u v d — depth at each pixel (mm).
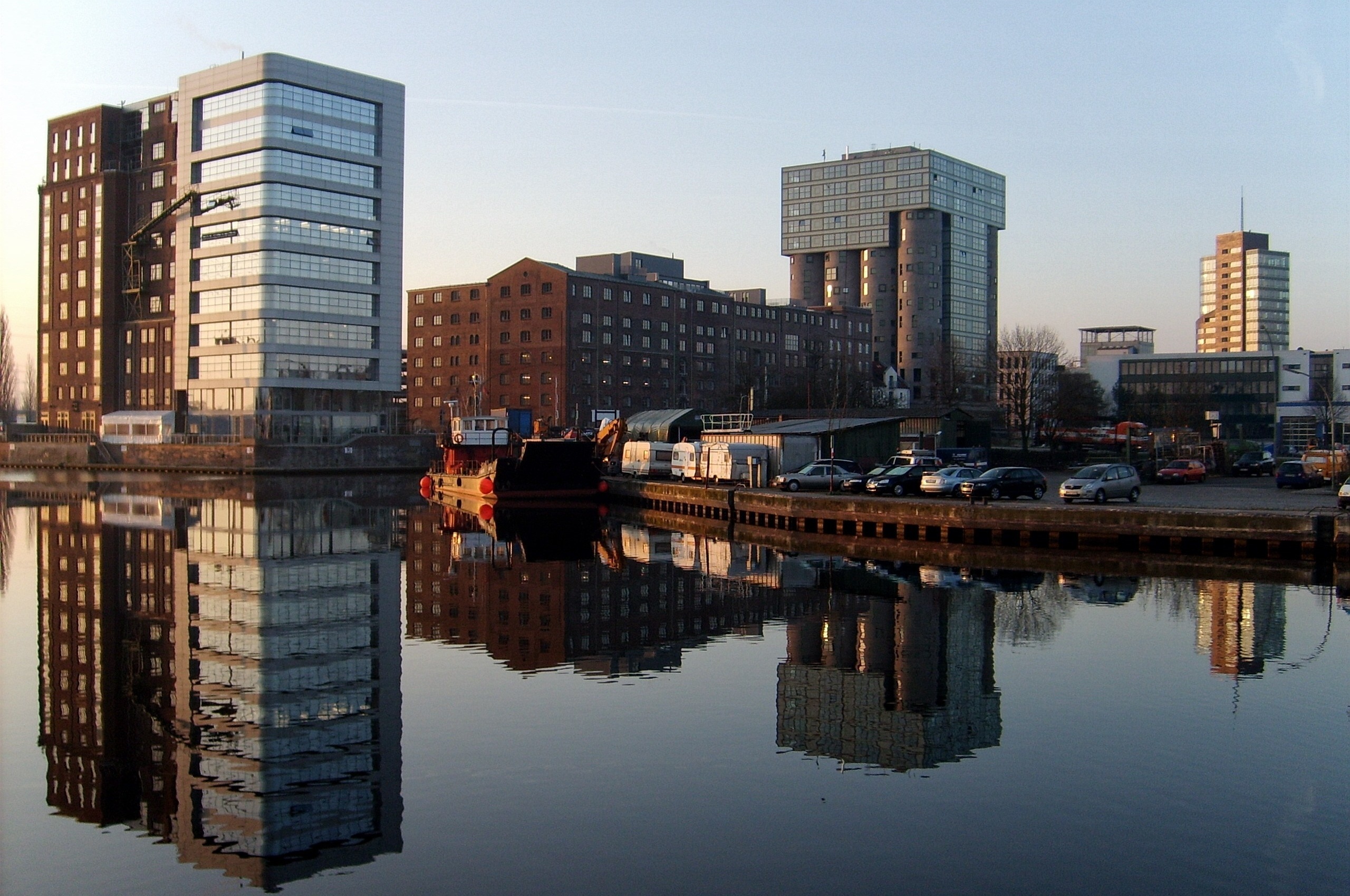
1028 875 14086
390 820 16203
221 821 16641
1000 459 95562
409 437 127688
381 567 43438
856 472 69562
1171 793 16844
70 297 141875
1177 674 24266
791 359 190000
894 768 18078
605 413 110125
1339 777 17500
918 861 14531
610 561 45406
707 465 74375
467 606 34438
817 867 14383
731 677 24609
